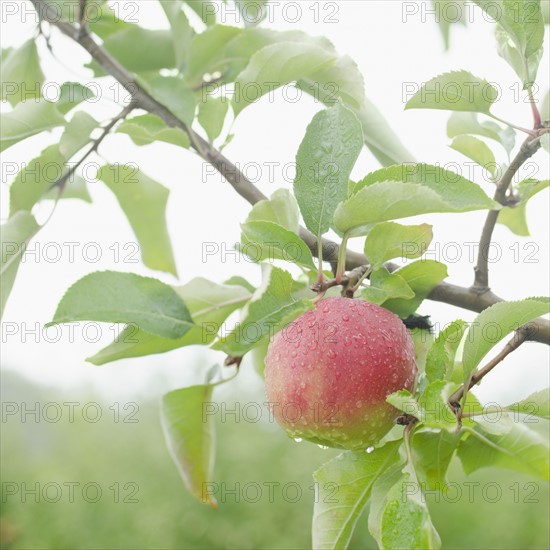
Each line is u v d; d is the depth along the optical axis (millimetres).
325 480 1317
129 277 1228
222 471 8234
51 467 9477
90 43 1757
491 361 1317
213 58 1913
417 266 1358
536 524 7539
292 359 1284
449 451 1321
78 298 1201
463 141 1519
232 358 1560
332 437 1282
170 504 8352
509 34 1440
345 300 1337
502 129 1679
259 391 8625
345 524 1306
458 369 1392
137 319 1214
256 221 1311
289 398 1278
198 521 8188
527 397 1294
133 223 2402
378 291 1342
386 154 2010
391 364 1271
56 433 10914
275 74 1654
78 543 8516
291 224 1401
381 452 1322
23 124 1767
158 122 1685
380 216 1242
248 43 1873
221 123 1655
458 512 7648
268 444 8352
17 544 8875
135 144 1859
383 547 1080
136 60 2121
